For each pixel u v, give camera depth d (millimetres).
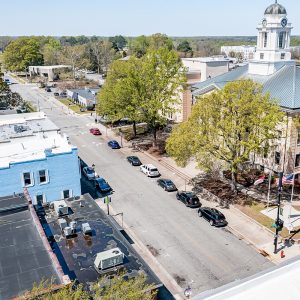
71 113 99312
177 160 44688
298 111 45562
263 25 55594
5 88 96875
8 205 30625
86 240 29844
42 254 24484
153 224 40125
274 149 47031
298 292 16234
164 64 62875
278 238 36219
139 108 63969
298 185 47750
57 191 41375
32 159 39312
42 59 193625
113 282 22656
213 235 37656
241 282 16812
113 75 72875
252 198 44875
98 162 60562
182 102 78000
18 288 21438
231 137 42438
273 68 55719
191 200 43469
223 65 88938
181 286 30312
